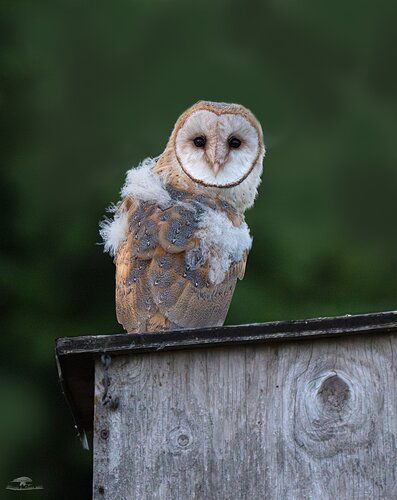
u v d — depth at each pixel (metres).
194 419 6.92
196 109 9.41
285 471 6.82
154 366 6.99
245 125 9.41
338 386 6.90
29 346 11.87
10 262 12.26
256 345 7.00
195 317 8.41
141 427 6.91
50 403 11.63
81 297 12.20
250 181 9.42
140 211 8.76
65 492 11.18
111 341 6.88
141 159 12.98
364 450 6.81
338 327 6.84
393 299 12.25
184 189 9.20
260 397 6.93
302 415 6.88
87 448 7.67
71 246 12.38
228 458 6.86
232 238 8.72
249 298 12.13
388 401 6.86
